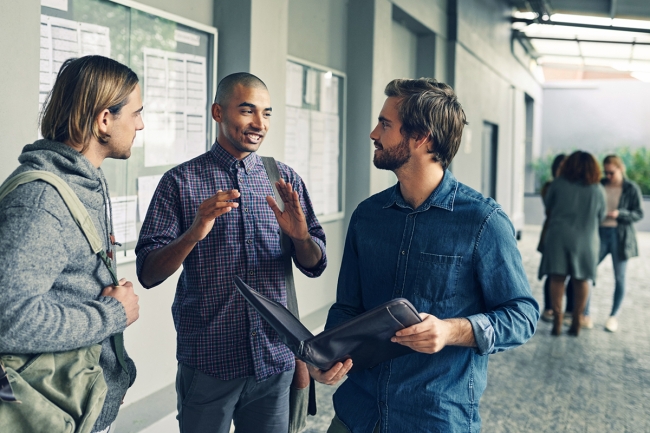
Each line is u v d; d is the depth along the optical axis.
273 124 3.66
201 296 1.84
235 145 1.89
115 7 2.67
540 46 13.54
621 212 5.01
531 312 1.40
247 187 1.92
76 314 1.19
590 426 3.19
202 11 3.32
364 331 1.23
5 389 1.11
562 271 4.82
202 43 3.28
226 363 1.84
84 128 1.27
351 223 1.64
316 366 1.29
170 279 3.17
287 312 1.46
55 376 1.19
